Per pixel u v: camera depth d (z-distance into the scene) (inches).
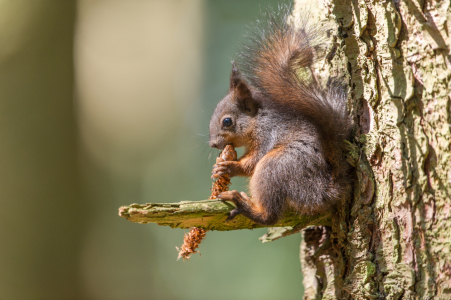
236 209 202.4
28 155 485.7
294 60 237.9
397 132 187.2
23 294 467.5
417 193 181.8
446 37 173.2
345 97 212.4
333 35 216.5
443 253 174.4
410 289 181.9
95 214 539.2
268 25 253.1
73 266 492.7
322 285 239.1
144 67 802.8
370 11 197.3
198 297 539.8
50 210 484.1
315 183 214.7
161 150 768.9
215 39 748.6
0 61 502.3
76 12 519.8
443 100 174.4
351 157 204.5
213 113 281.1
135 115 781.9
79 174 510.9
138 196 713.0
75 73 518.9
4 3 506.3
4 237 472.1
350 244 205.9
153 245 588.7
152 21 808.9
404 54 185.6
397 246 187.0
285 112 248.8
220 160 260.4
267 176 221.0
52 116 494.3
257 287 524.4
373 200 197.6
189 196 694.5
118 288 538.9
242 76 274.5
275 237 242.4
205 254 554.3
